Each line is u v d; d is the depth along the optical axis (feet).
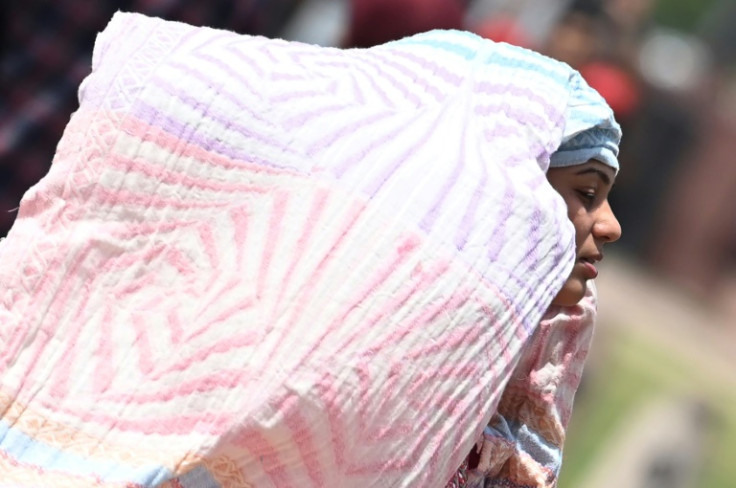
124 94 17.30
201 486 15.90
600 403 59.26
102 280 16.79
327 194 16.33
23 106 28.60
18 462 16.08
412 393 16.06
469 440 16.57
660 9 77.56
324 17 52.39
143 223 16.88
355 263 16.01
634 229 79.97
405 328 15.96
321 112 16.94
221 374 15.87
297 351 15.72
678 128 76.84
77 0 28.48
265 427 15.65
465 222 16.35
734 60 78.28
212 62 17.35
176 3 29.09
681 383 64.85
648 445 56.29
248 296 16.11
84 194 17.07
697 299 78.07
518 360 16.81
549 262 16.84
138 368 16.28
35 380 16.42
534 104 17.54
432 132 16.94
